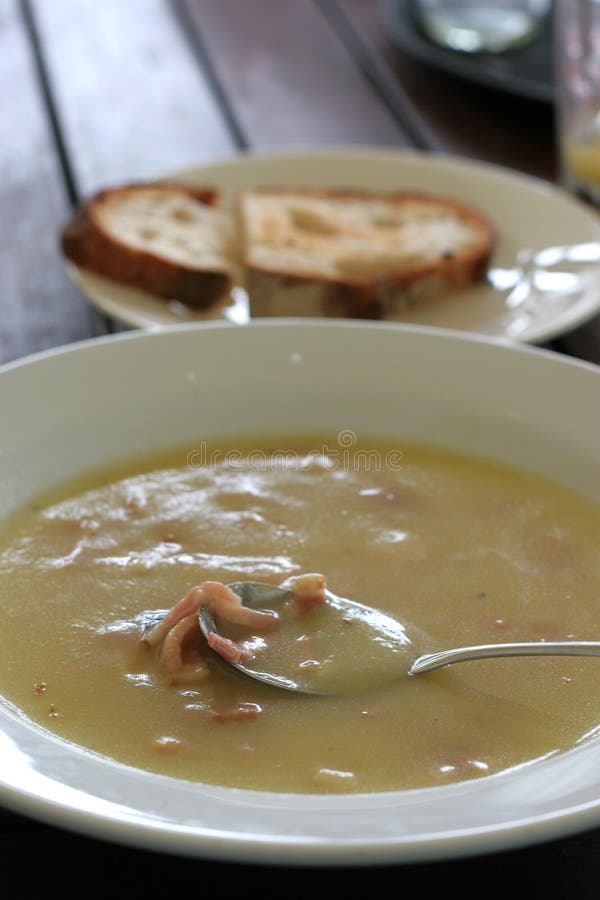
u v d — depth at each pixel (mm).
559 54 828
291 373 623
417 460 611
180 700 521
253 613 539
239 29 1026
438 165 814
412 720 516
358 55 994
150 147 876
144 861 500
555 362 610
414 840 402
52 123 905
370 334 625
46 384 600
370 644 535
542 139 895
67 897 488
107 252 714
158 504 590
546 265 744
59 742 504
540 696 523
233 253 761
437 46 961
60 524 581
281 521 583
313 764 504
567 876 499
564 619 549
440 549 572
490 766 504
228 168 819
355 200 805
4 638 540
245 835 405
